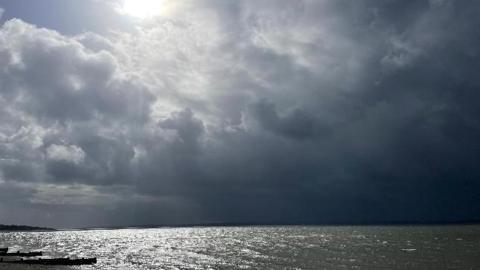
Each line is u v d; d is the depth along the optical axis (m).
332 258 90.31
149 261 88.00
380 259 87.50
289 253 103.75
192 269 73.94
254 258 92.38
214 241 168.25
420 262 81.38
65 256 100.88
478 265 76.25
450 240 147.25
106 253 111.19
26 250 126.50
